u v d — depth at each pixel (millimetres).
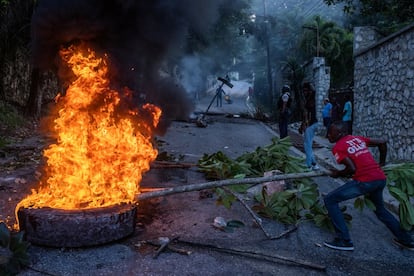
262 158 6324
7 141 8617
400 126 8172
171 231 4188
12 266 3068
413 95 7574
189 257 3564
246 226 4449
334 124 4098
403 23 15062
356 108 11438
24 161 7035
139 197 4219
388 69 8922
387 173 4359
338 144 3992
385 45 9102
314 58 17234
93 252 3527
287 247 3920
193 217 4660
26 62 12562
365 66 10625
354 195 3906
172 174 6703
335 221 3943
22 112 12062
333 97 14688
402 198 4078
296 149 10586
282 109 10047
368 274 3436
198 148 9875
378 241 4234
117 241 3793
